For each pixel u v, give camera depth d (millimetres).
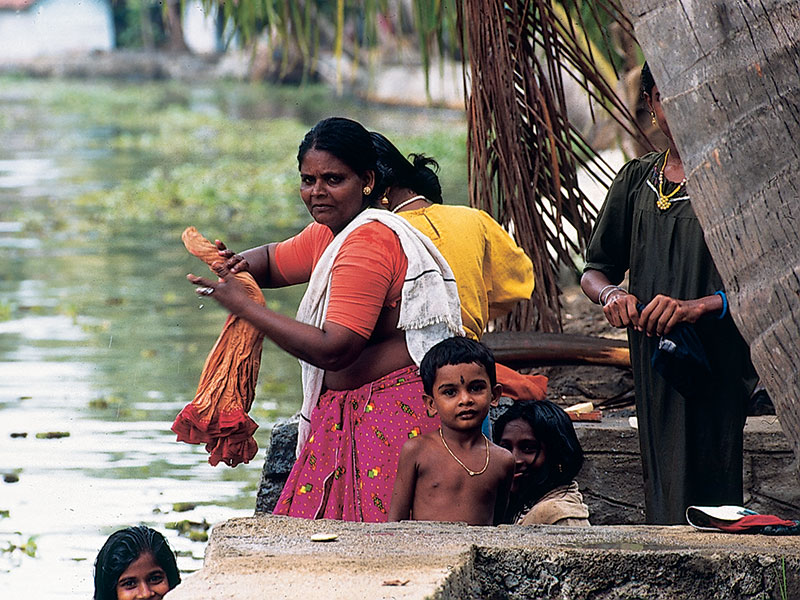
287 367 21719
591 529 7648
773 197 6938
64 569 12234
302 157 9062
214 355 9148
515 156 12656
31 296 27734
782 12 6910
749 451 11461
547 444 10016
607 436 11680
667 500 9375
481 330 9883
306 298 9094
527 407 10133
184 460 15977
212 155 62312
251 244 35438
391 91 83125
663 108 7391
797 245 6895
